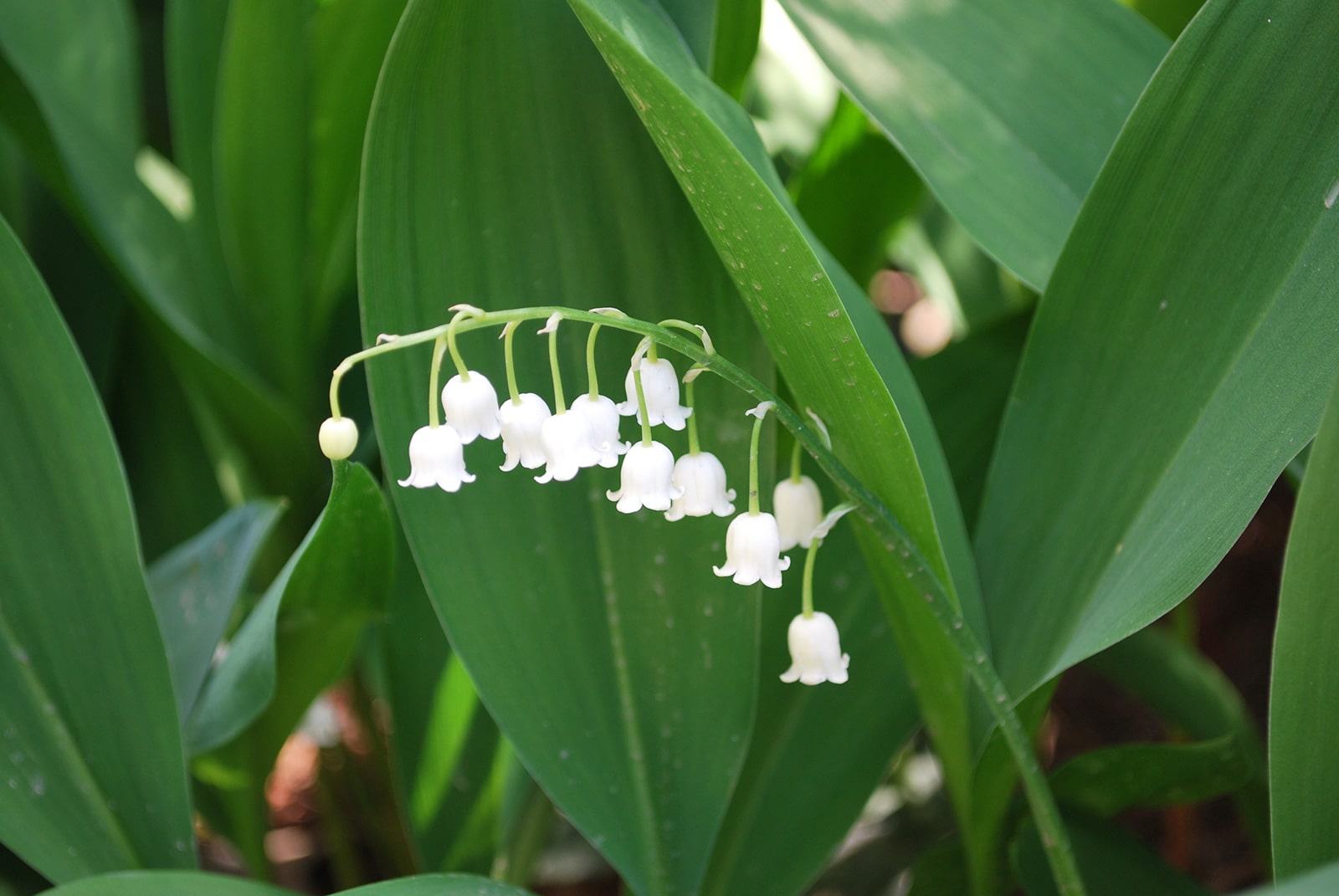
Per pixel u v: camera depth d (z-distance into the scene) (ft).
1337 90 1.25
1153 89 1.26
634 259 1.34
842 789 1.44
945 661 1.32
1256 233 1.27
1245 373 1.26
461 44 1.28
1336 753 1.21
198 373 1.53
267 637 1.31
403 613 1.50
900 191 1.54
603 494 1.37
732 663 1.37
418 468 1.21
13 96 1.47
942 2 1.40
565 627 1.36
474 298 1.33
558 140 1.32
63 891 1.20
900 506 1.26
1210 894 1.39
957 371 1.51
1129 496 1.30
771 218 1.18
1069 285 1.31
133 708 1.34
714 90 1.29
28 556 1.33
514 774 1.53
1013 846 1.39
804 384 1.25
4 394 1.31
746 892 1.42
